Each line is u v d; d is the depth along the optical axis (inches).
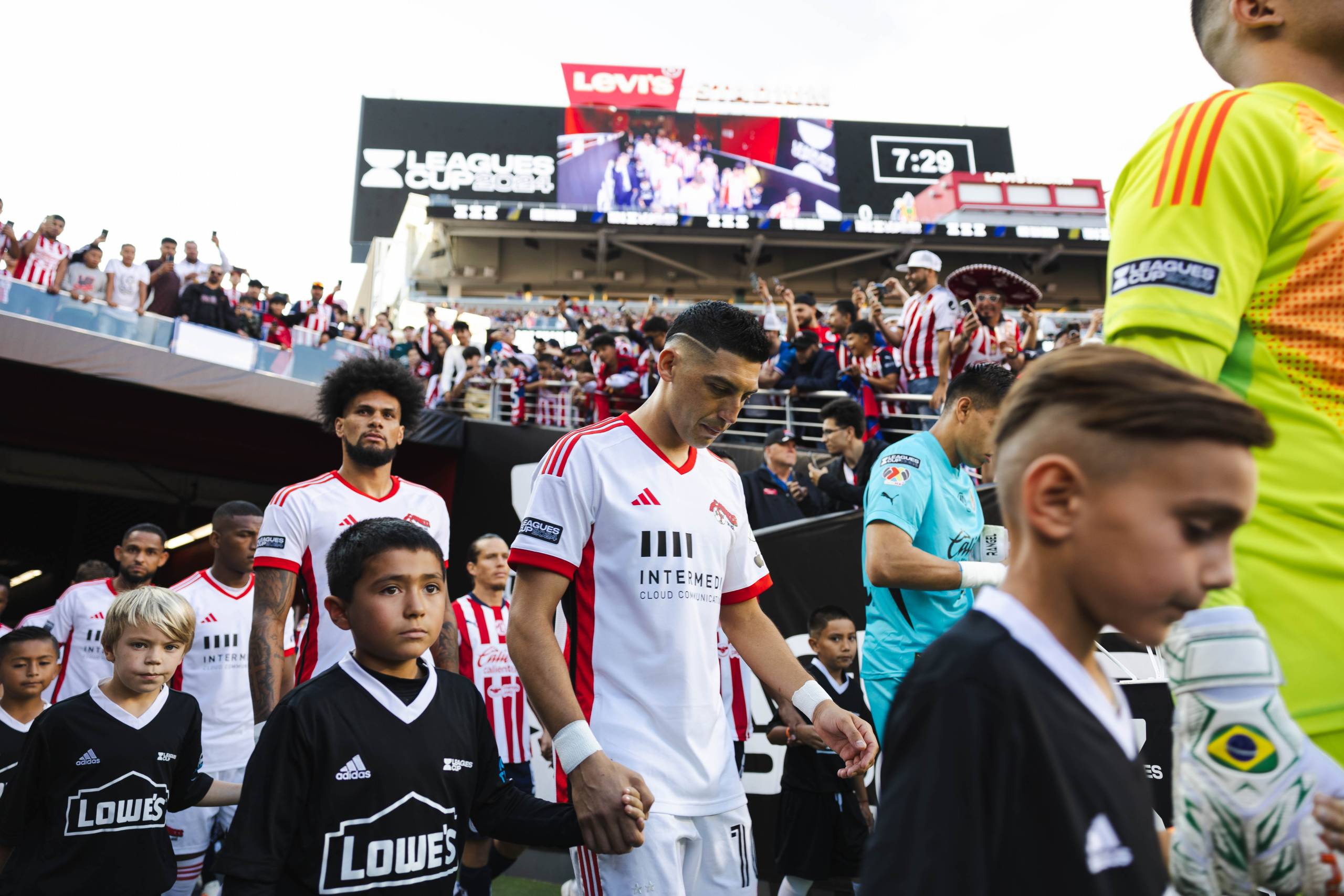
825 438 228.7
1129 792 30.2
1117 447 28.8
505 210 823.7
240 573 181.2
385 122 1058.7
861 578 174.1
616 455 81.4
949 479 106.9
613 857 72.4
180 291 411.8
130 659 120.0
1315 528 42.5
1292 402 44.4
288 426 428.5
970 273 289.6
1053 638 30.7
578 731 69.6
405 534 79.1
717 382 77.3
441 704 81.4
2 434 391.9
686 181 1071.6
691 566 80.0
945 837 27.5
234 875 69.7
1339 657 40.9
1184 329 43.3
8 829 113.4
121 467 495.2
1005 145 1119.0
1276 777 34.1
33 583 509.4
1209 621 36.7
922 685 30.4
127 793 117.5
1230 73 54.5
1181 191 45.3
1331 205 44.4
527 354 486.6
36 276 360.2
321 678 78.7
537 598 75.9
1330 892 33.2
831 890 175.0
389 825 75.3
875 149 1107.9
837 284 864.9
